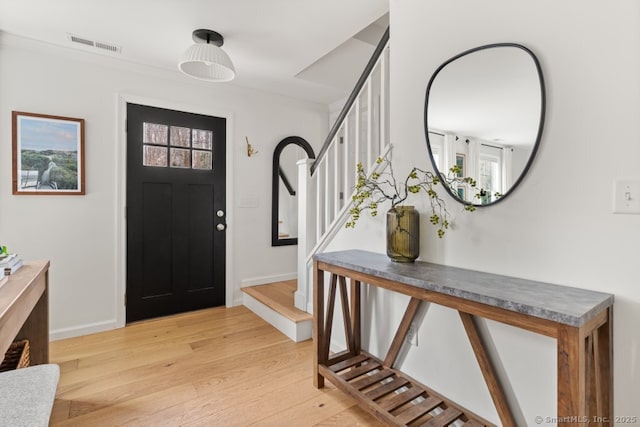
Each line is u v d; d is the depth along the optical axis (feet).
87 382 6.31
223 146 10.83
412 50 5.79
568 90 3.84
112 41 7.89
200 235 10.48
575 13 3.77
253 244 11.50
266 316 9.65
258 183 11.55
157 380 6.41
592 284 3.69
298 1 6.37
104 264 8.83
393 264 5.36
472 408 4.85
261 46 8.20
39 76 7.93
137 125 9.32
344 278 6.68
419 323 5.66
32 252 7.93
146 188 9.52
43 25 7.17
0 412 2.92
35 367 3.75
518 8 4.29
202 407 5.58
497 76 4.50
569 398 2.91
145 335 8.57
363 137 10.61
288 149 12.25
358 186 6.38
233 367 6.95
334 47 8.25
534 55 4.11
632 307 3.42
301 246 9.00
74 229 8.42
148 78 9.43
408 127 5.86
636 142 3.37
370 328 6.70
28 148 7.82
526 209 4.24
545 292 3.63
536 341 4.08
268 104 11.70
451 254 5.18
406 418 4.64
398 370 6.02
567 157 3.85
